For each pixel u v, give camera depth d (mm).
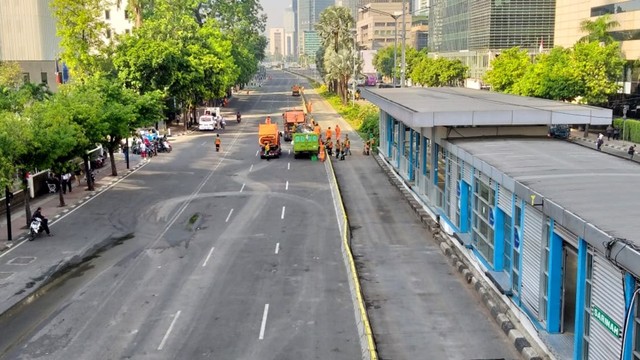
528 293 17422
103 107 41344
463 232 24984
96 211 34281
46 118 31984
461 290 21484
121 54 67688
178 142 63406
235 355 17109
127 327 19141
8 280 23578
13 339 18469
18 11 84188
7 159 27297
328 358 16812
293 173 45406
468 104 30109
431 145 30203
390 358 16562
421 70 116062
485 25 109812
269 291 21906
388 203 35188
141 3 84750
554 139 26016
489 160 21250
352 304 20531
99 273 24172
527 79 67312
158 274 23922
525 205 17531
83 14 65750
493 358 16500
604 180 17094
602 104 72625
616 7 75375
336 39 106750
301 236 28828
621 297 12266
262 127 53312
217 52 87312
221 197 37438
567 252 15664
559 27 91562
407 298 20828
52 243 28281
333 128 72312
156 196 37938
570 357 14812
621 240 11648
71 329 19078
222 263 25094
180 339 18203
